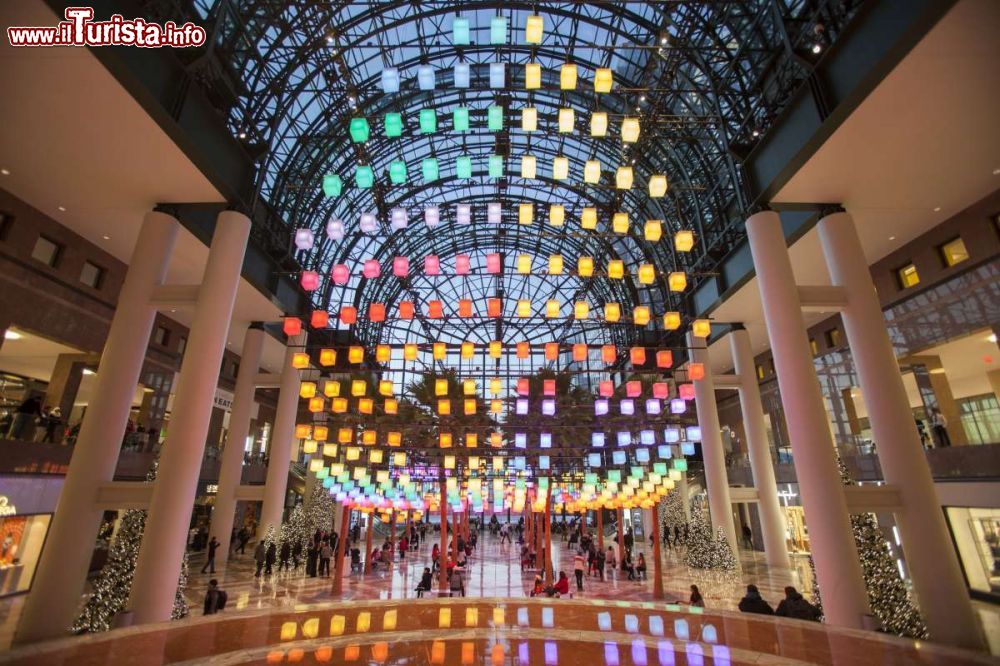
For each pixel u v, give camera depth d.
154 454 18.80
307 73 18.62
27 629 9.26
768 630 6.29
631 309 33.16
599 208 30.22
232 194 13.30
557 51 21.22
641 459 17.86
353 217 28.39
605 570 22.58
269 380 22.45
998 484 13.69
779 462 25.84
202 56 11.49
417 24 19.62
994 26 8.53
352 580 19.08
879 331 11.75
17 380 20.78
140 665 4.92
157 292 12.36
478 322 45.78
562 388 24.27
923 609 9.92
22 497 13.23
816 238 16.27
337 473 17.73
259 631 6.20
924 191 13.62
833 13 11.17
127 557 10.01
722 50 15.29
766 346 26.91
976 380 21.41
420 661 5.11
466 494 22.41
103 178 12.84
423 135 26.08
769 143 13.26
